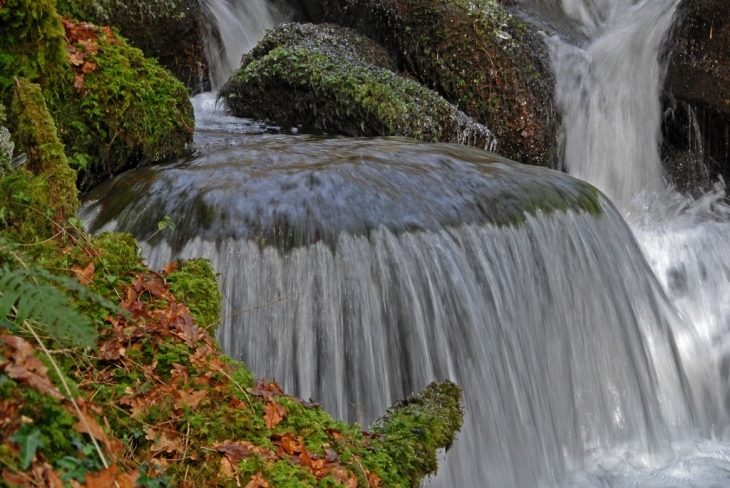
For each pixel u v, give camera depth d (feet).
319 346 16.11
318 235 16.65
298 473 9.72
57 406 8.02
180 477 9.30
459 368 16.89
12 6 16.80
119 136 19.85
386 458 10.94
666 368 21.07
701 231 27.86
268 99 27.63
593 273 19.90
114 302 11.40
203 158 20.40
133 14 27.99
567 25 34.91
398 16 29.99
